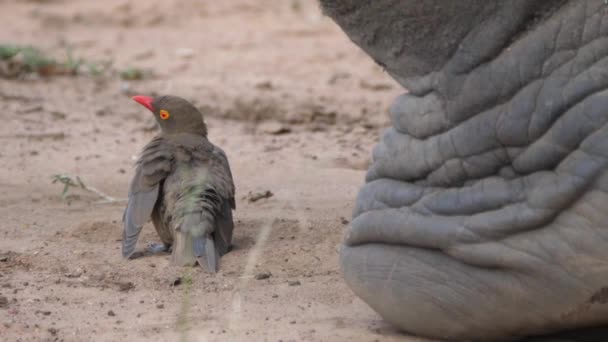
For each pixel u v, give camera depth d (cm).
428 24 1964
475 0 1919
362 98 5234
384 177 2114
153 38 7212
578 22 1861
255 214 3180
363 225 2098
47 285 2548
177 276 2606
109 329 2236
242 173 3738
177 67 6181
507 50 1923
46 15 7875
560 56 1869
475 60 1945
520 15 1897
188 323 2272
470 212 1947
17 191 3453
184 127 3056
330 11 2038
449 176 1986
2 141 4162
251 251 2816
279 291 2500
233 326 2245
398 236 2036
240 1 8288
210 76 5888
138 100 3098
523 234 1891
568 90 1842
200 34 7319
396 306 2066
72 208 3284
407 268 2030
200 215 2728
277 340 2144
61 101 5084
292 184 3575
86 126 4541
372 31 2027
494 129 1922
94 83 5631
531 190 1880
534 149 1878
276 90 5412
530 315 1936
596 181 1800
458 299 1977
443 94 1989
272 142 4319
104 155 4012
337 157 4025
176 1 8194
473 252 1931
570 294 1872
